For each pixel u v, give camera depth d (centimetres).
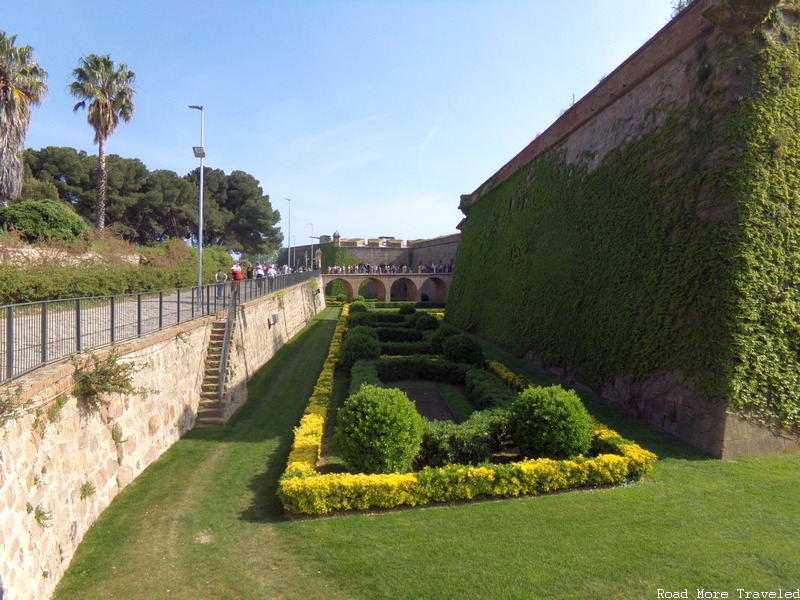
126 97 2855
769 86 1002
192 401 1180
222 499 771
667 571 548
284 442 1051
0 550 446
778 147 984
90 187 4431
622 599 505
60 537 589
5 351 570
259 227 6569
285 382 1641
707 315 986
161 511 732
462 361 1688
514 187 2584
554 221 1927
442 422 914
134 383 853
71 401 657
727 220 980
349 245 6838
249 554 612
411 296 5975
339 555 600
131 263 2395
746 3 991
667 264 1133
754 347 928
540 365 1791
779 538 611
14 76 1738
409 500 717
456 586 534
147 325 996
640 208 1300
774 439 927
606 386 1319
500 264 2578
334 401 1352
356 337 1772
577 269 1627
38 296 1508
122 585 557
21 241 2027
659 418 1083
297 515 708
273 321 2148
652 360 1129
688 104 1181
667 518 665
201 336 1284
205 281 3347
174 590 547
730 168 995
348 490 707
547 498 735
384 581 547
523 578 542
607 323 1355
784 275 962
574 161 1864
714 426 923
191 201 5506
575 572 550
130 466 841
